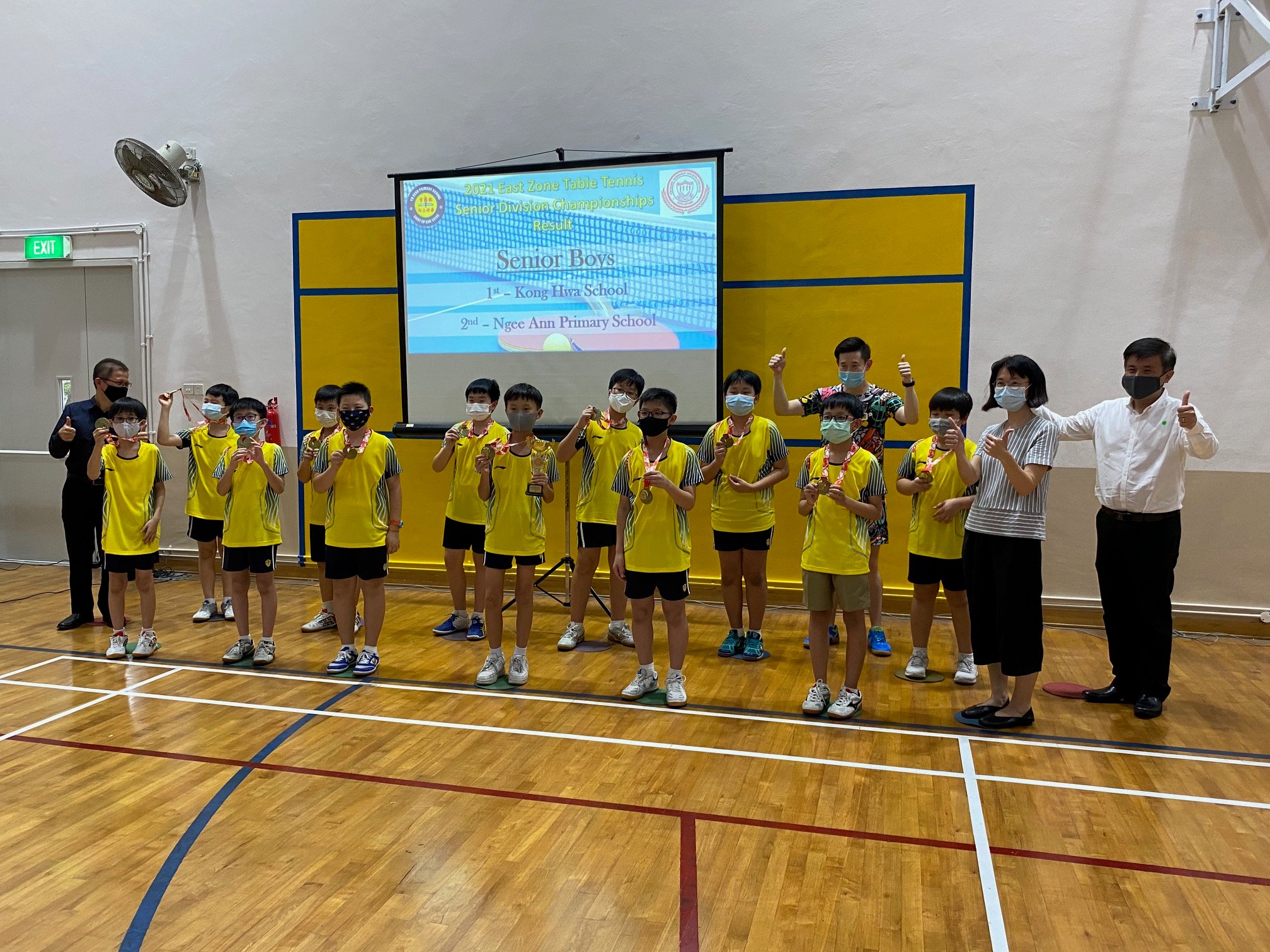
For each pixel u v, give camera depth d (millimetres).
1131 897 2311
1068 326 4984
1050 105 4930
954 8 5016
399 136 5855
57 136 6473
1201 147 4750
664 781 3012
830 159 5227
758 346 5402
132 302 6508
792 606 5438
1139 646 3748
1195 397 4852
